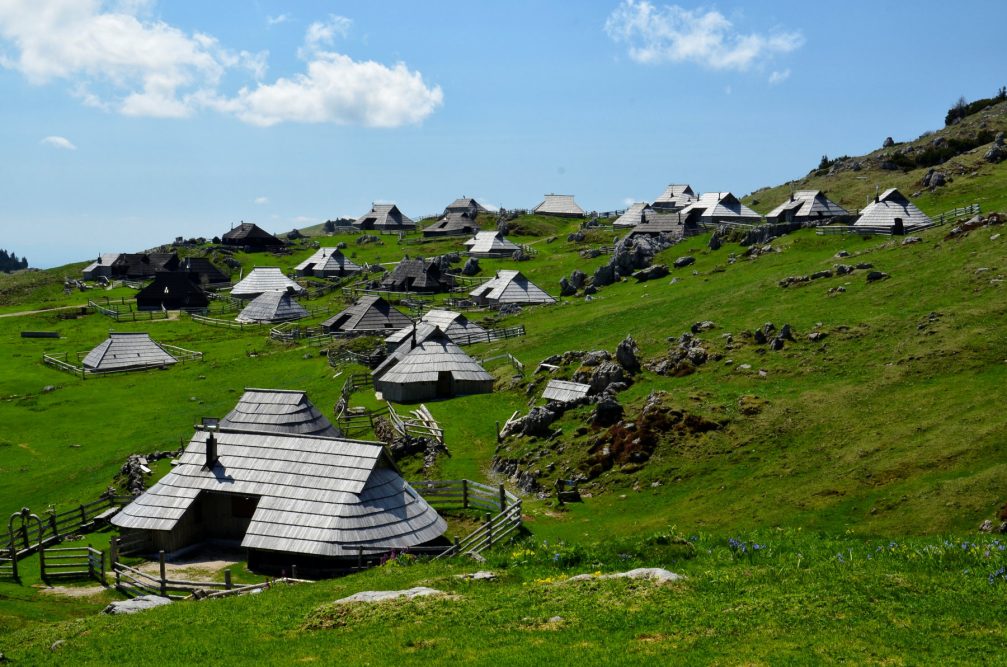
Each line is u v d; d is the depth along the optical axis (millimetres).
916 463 43250
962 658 19688
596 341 82125
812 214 133625
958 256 74750
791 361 61781
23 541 50656
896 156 168500
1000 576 24375
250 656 23812
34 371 109250
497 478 56312
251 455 45781
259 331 131875
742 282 93875
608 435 55656
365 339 108562
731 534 33406
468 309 127625
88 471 68375
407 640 23328
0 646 27906
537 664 20984
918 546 28234
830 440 49156
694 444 52500
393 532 41938
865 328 63500
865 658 19953
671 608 23797
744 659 20297
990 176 125875
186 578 40969
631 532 42812
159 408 89500
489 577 28875
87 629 28297
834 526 39188
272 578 40531
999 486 37969
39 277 190000
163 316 148500
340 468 43625
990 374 51656
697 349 66750
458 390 77062
